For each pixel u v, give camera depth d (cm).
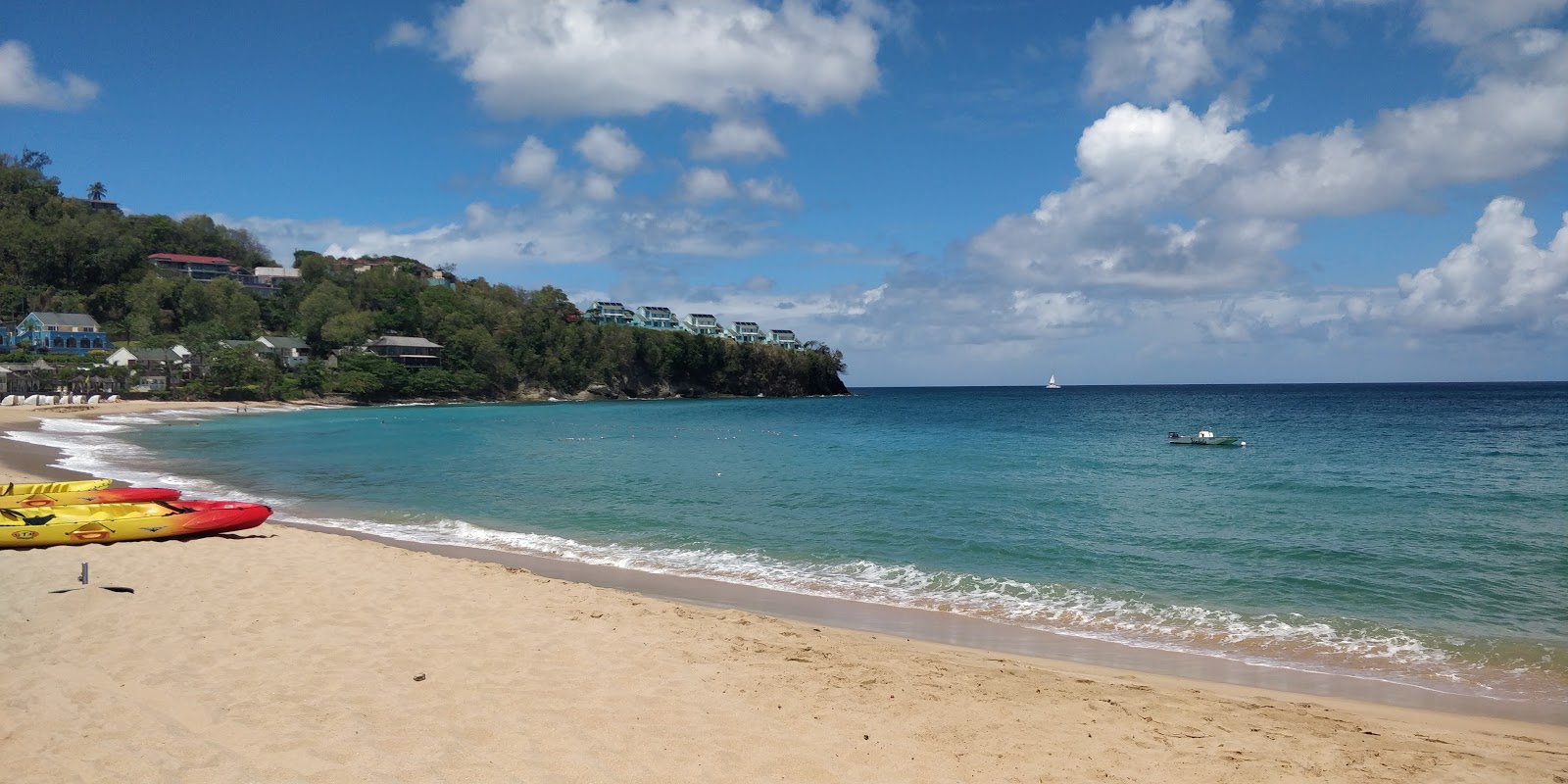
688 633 1049
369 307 14000
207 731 682
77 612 1051
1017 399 15388
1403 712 904
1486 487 2791
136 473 3189
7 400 7794
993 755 699
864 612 1342
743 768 645
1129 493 2700
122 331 11281
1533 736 819
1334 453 4097
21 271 11919
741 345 17050
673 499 2597
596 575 1585
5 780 587
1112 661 1100
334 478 3153
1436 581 1555
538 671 862
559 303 17088
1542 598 1438
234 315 12188
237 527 1678
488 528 2098
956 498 2602
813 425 7012
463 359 13238
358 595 1173
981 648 1148
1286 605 1404
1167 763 696
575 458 4012
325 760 629
